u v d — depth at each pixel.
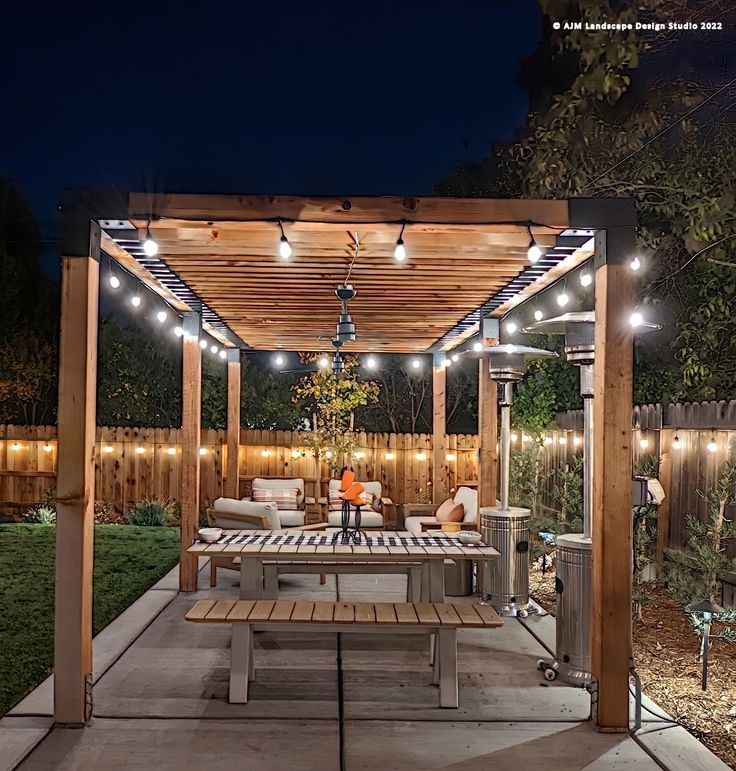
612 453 4.07
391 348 10.39
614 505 4.07
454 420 16.00
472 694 4.62
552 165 5.98
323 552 5.36
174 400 14.77
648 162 5.67
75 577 4.04
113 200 4.02
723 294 6.12
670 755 3.74
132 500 12.79
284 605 4.63
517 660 5.33
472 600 7.22
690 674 4.97
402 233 4.14
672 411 6.95
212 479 12.63
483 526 6.80
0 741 3.83
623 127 5.66
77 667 4.03
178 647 5.50
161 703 4.38
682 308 6.82
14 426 12.60
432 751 3.78
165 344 14.72
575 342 4.94
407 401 16.00
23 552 9.11
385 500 10.70
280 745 3.83
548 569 8.51
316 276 5.64
